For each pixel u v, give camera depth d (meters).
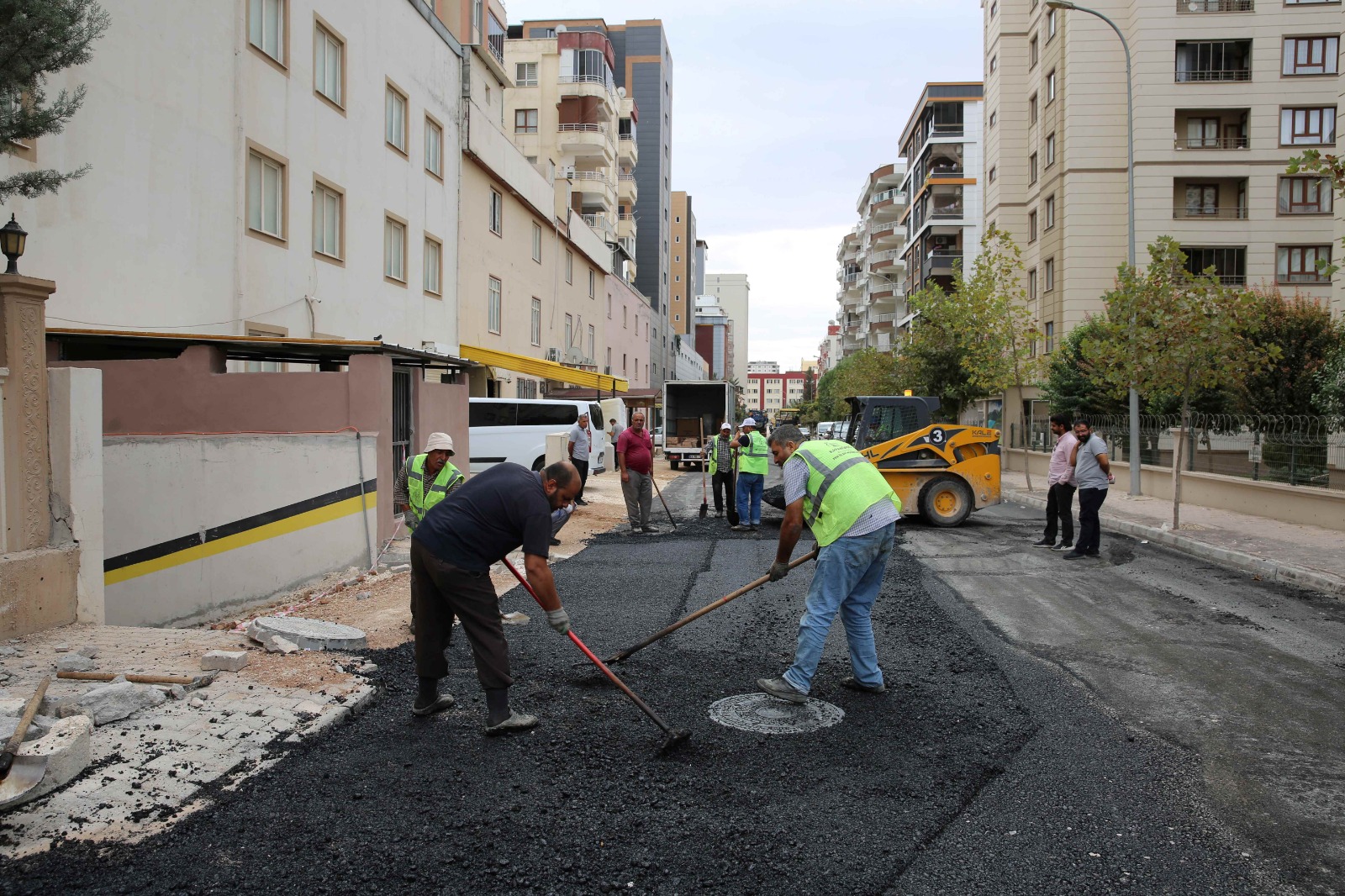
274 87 14.98
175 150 12.50
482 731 4.38
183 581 8.80
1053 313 31.41
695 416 30.97
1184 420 12.68
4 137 5.84
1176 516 12.46
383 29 19.23
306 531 9.42
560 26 60.25
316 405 10.02
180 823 3.31
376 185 18.91
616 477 25.09
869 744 4.27
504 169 28.09
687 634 6.46
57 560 5.76
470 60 24.42
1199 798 3.70
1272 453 14.29
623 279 52.84
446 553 4.27
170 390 10.16
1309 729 4.55
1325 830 3.42
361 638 5.84
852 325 89.12
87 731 3.72
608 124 53.34
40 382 5.73
